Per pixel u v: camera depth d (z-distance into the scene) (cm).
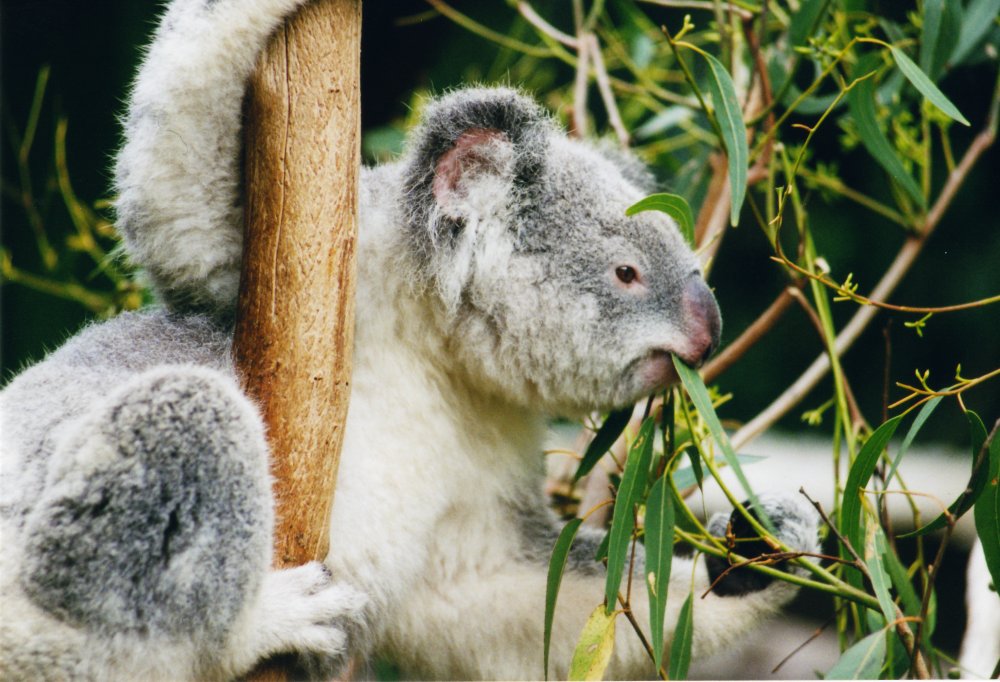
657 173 546
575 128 473
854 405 398
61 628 255
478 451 338
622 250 324
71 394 279
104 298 503
